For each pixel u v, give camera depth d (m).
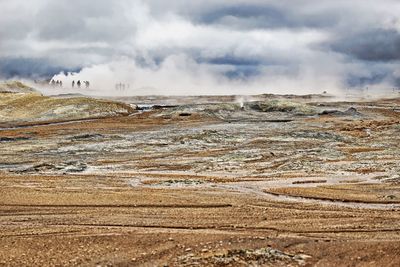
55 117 121.31
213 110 127.88
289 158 64.19
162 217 33.59
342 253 24.03
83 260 24.00
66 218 33.66
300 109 132.25
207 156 66.94
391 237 27.89
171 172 55.56
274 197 40.97
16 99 136.62
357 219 32.59
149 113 129.50
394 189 43.75
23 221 32.97
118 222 32.31
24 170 56.38
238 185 46.88
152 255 24.39
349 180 48.81
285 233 29.22
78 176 52.50
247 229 30.23
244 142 79.19
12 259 24.41
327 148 72.38
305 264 22.52
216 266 22.17
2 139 85.25
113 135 88.75
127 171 56.28
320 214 34.25
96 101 133.62
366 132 90.56
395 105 164.25
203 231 29.83
